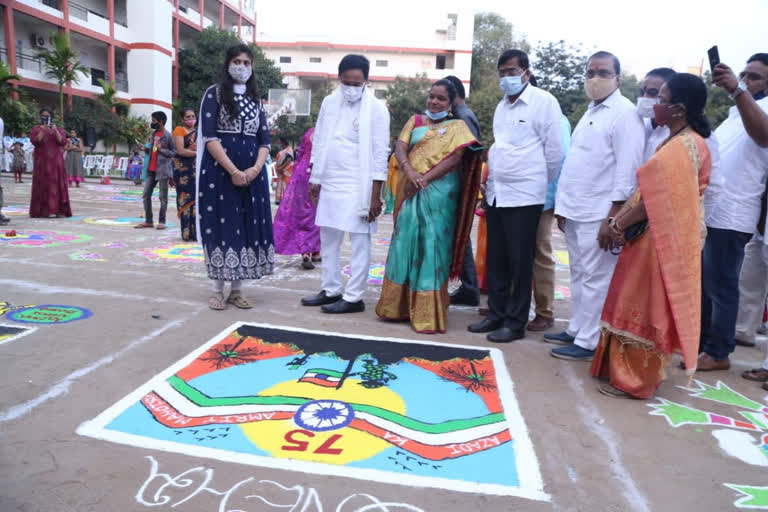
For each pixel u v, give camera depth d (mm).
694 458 2240
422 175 3637
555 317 4477
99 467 1972
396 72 41938
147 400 2498
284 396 2609
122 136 24969
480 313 4383
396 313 3887
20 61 23078
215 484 1905
